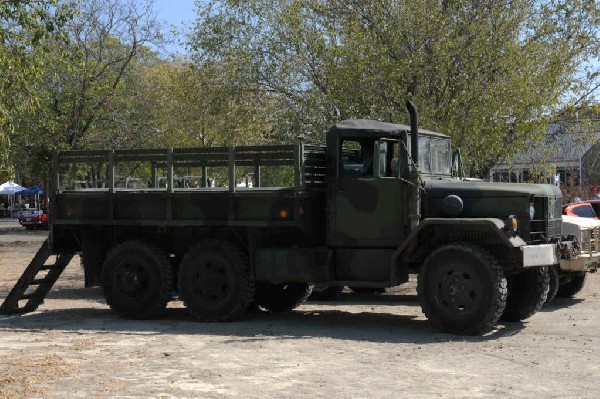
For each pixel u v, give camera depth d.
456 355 9.22
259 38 23.31
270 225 11.70
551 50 18.45
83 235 13.25
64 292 17.02
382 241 11.35
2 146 17.08
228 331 11.26
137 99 34.38
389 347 9.79
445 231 10.94
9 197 72.50
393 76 17.48
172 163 12.38
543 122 17.56
